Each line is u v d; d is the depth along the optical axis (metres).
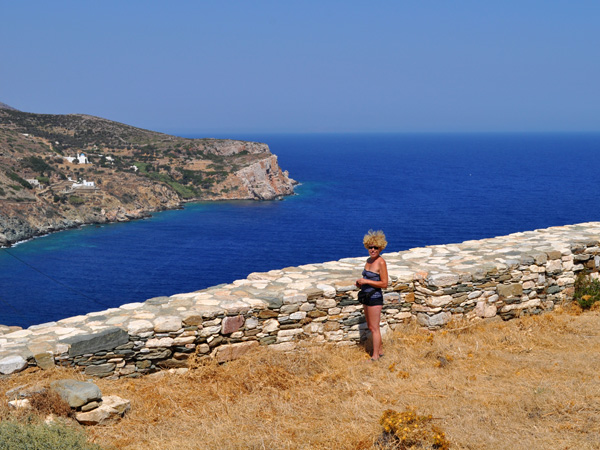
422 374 7.67
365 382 7.44
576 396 6.61
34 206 115.88
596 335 9.26
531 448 5.43
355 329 9.19
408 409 6.13
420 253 12.04
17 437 4.96
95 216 124.12
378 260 8.37
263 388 7.21
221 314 8.02
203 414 6.44
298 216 129.00
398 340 9.12
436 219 117.06
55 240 104.69
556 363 7.94
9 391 6.11
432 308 9.41
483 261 10.65
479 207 132.38
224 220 126.19
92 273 81.75
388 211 131.25
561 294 11.19
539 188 170.38
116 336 7.26
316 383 7.44
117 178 148.12
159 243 102.44
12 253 93.81
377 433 5.83
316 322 8.88
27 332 7.55
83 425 5.93
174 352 7.69
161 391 6.97
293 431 6.00
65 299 69.75
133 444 5.68
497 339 9.14
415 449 5.43
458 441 5.65
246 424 6.14
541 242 12.56
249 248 97.56
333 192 172.00
